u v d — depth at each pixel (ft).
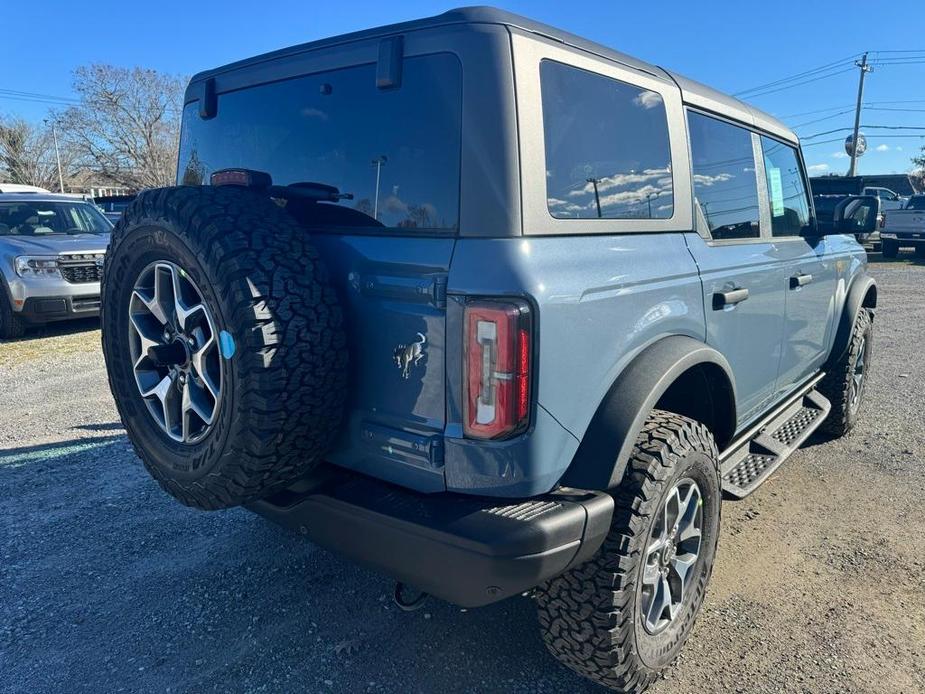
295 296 6.71
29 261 28.73
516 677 8.37
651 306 7.84
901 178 143.23
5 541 11.70
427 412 6.77
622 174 7.88
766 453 12.00
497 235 6.41
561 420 6.70
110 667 8.54
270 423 6.57
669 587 8.38
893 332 30.40
